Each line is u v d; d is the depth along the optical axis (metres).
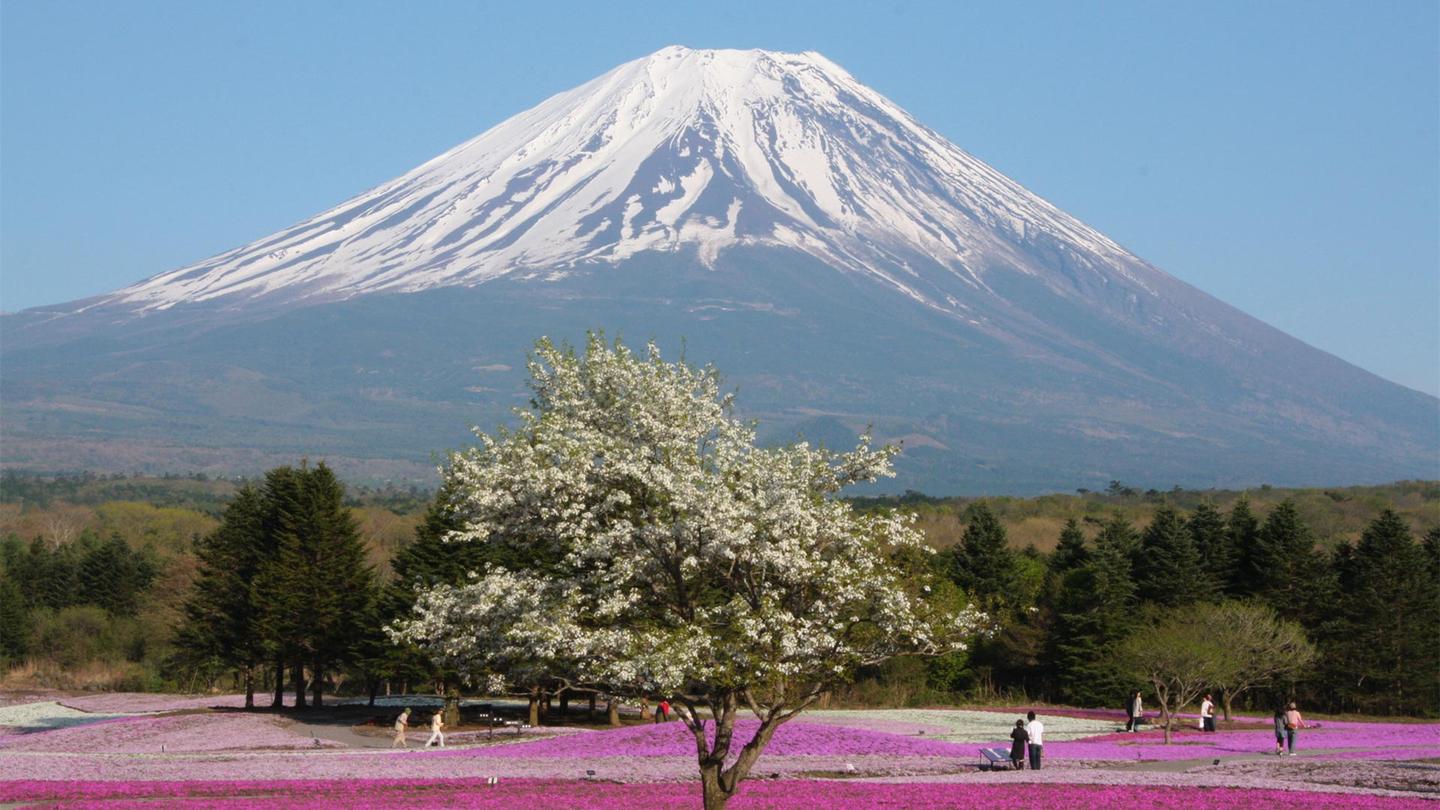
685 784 45.41
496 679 31.22
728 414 33.78
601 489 31.41
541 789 44.19
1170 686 79.19
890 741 57.75
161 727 74.44
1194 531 106.25
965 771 50.22
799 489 30.89
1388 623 92.75
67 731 74.69
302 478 89.88
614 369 32.28
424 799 41.38
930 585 31.72
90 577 140.75
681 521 29.69
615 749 57.50
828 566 30.16
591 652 29.39
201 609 92.50
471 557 76.38
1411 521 161.62
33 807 39.56
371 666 82.25
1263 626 80.56
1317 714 93.81
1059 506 193.62
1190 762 54.28
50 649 132.75
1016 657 99.94
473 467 31.56
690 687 30.94
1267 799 39.91
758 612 29.31
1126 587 97.25
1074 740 65.88
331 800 41.16
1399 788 43.59
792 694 31.28
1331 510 174.38
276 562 87.81
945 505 193.12
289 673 115.75
